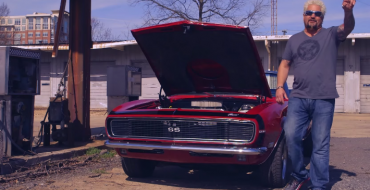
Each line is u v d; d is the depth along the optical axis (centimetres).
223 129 416
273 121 441
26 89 589
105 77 2098
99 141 772
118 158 672
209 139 419
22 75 586
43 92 2192
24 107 592
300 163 405
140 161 503
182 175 551
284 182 476
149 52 523
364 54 1830
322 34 388
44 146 690
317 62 382
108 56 2084
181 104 543
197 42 477
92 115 1698
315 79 381
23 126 599
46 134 692
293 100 396
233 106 526
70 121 761
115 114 466
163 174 557
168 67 541
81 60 762
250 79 506
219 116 416
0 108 542
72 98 761
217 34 451
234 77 516
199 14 1358
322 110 381
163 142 434
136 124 454
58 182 496
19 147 573
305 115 394
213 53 488
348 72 1852
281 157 454
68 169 574
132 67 855
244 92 542
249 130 408
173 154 438
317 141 387
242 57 473
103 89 2108
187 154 432
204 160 432
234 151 402
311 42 387
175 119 430
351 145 846
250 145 403
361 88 1855
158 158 453
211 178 532
